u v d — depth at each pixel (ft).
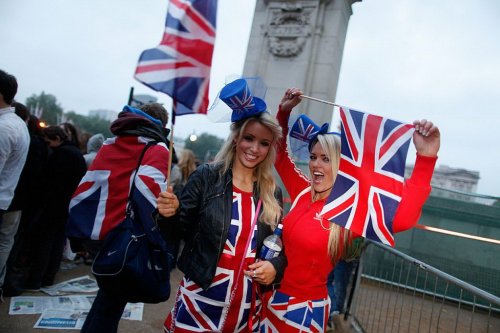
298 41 24.45
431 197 18.52
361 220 5.73
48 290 11.10
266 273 5.23
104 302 6.32
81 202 6.36
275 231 5.74
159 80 4.41
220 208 5.38
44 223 10.89
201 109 4.57
